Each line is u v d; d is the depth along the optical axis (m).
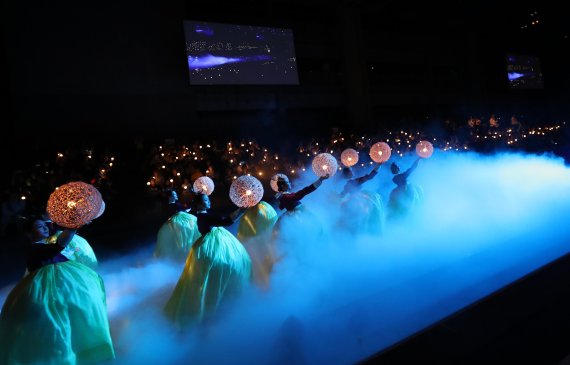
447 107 27.95
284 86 20.47
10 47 14.62
